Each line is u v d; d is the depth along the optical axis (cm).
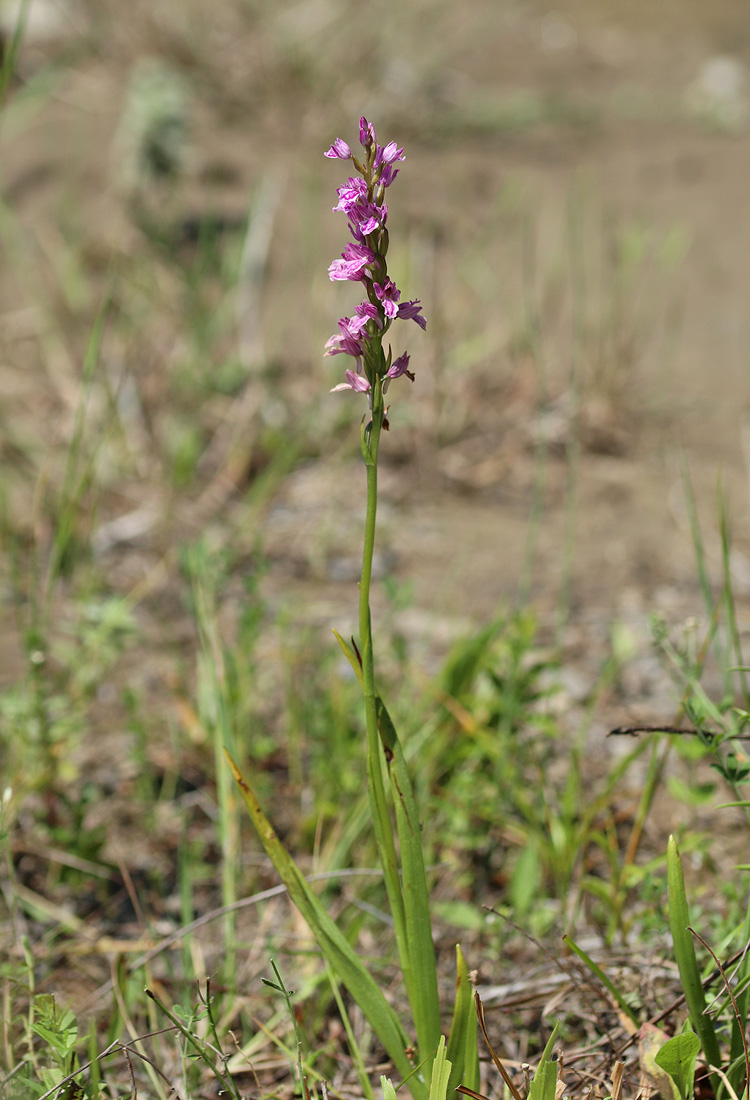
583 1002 166
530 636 190
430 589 251
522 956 175
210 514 273
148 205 379
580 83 523
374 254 149
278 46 479
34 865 186
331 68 475
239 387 312
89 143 407
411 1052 160
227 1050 168
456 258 379
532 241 393
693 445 309
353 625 232
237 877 183
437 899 183
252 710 199
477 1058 154
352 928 174
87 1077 162
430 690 192
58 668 212
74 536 245
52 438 289
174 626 235
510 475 298
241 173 409
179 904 184
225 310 334
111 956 178
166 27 476
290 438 296
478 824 188
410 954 154
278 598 242
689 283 378
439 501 288
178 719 206
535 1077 151
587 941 172
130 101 386
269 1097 160
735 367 343
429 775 188
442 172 431
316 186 382
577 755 185
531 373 324
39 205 382
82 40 465
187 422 296
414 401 310
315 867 181
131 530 263
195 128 429
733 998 154
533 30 579
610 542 272
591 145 460
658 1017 159
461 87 500
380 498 285
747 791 191
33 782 185
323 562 257
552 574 258
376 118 454
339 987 174
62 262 352
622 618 241
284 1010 170
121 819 191
